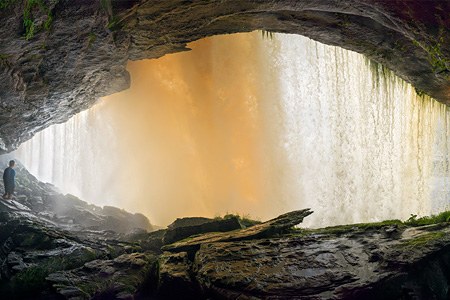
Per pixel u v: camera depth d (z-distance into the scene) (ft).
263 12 39.50
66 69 41.06
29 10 30.81
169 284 33.86
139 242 45.70
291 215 45.91
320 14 39.24
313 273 30.78
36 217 50.01
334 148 96.07
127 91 103.76
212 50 107.86
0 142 48.24
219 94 107.86
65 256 37.27
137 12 36.52
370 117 86.58
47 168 87.20
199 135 106.93
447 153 67.67
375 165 86.53
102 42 38.91
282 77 104.99
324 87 98.68
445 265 30.48
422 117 64.13
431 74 40.91
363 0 32.94
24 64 37.19
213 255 35.40
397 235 34.60
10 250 38.22
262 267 32.58
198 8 37.22
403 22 32.45
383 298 28.50
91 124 99.04
